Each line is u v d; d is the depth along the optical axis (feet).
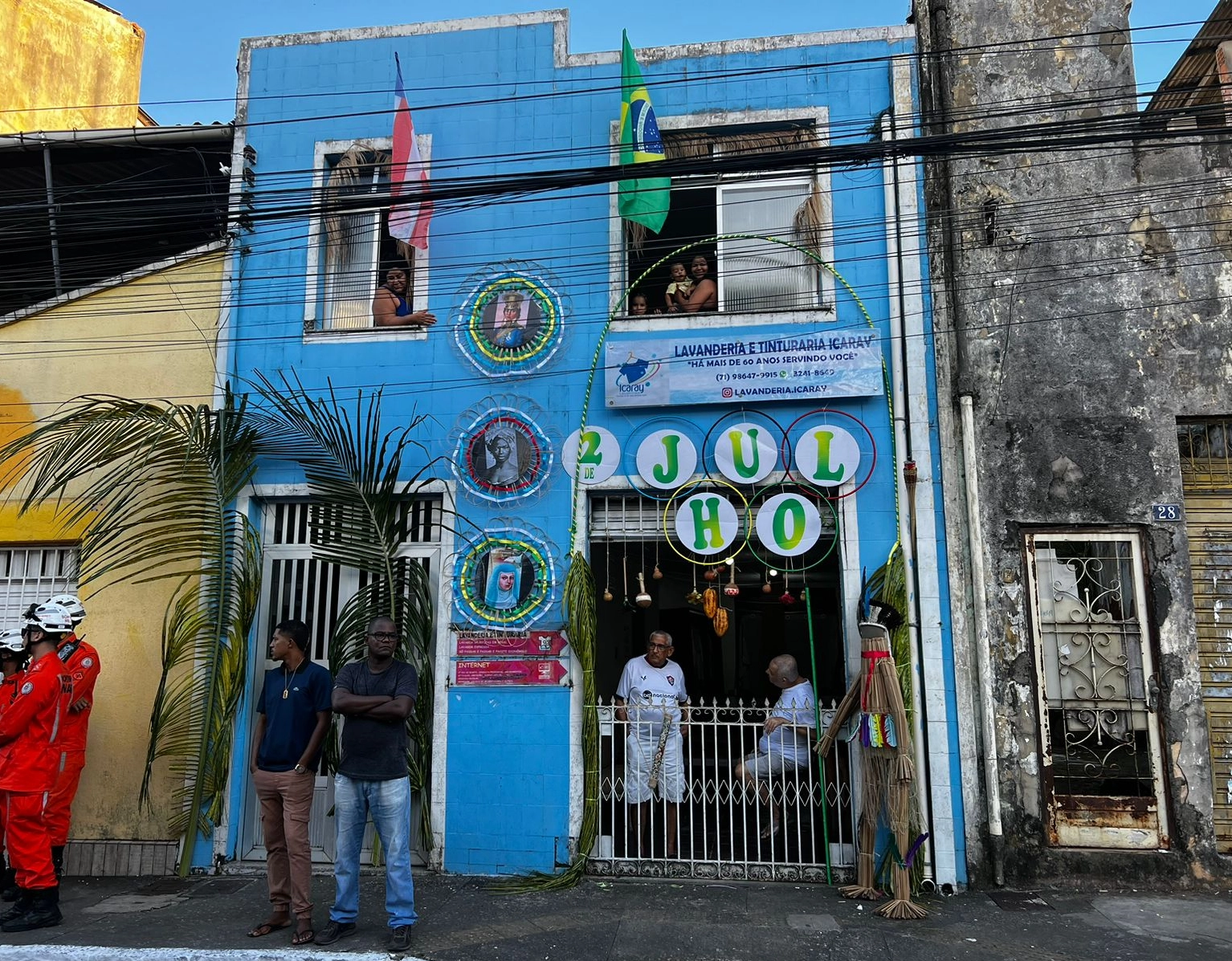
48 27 46.01
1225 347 23.94
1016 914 20.24
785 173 25.86
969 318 24.61
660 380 24.86
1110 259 24.57
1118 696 23.02
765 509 24.04
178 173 30.76
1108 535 23.61
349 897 18.56
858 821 22.58
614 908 20.62
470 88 27.43
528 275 26.17
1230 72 26.05
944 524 23.73
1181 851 22.12
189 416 24.98
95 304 27.84
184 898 21.83
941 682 22.88
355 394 26.30
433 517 25.70
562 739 23.82
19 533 26.73
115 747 25.22
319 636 25.66
